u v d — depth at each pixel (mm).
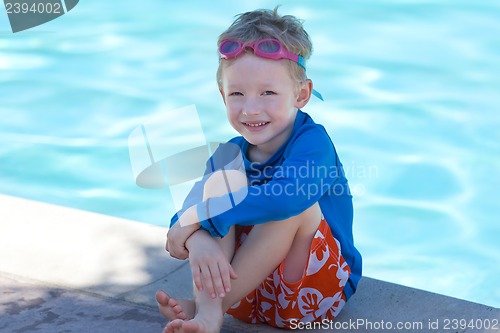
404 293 3654
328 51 8891
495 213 5938
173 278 3797
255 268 3109
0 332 3307
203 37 9359
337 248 3252
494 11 9859
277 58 3127
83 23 9820
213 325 3045
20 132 7266
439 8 10008
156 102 7781
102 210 6078
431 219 5883
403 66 8477
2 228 4289
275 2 10359
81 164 6754
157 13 10094
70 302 3576
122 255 4012
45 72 8500
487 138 6992
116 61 8773
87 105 7758
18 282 3746
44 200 6203
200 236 3088
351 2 10281
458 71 8336
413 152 6805
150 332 3322
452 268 5312
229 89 3207
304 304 3252
